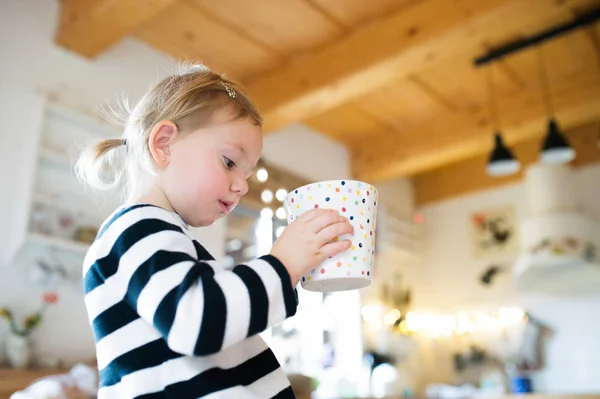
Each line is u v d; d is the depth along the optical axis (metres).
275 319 0.70
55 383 1.97
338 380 4.71
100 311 0.76
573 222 4.39
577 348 4.86
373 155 4.94
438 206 5.99
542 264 4.32
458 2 3.05
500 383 4.97
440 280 5.77
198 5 3.17
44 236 2.66
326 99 3.62
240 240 4.01
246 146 0.85
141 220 0.76
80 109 3.04
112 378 0.74
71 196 2.84
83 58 3.15
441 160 4.71
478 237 5.66
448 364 5.50
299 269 0.75
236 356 0.79
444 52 3.22
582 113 4.09
